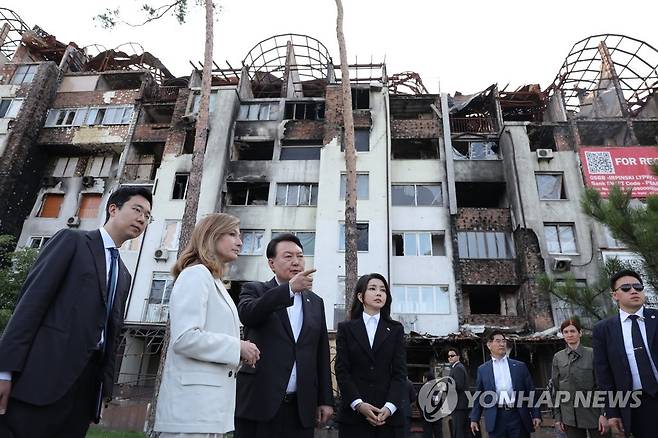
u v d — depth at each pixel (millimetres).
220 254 2871
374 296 4035
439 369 9898
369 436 3574
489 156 22781
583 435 5172
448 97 24875
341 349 3965
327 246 19734
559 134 22047
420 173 22188
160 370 10344
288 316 3486
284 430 3125
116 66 29062
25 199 23344
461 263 19750
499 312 20891
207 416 2281
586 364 5293
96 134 24375
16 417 2066
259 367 3223
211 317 2596
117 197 2846
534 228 19609
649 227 6523
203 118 13406
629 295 4195
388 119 22734
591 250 19156
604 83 24891
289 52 27078
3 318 13766
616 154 20906
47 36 28938
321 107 24453
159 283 19609
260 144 23672
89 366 2459
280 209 21266
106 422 12359
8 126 24031
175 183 21828
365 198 20984
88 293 2410
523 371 5609
